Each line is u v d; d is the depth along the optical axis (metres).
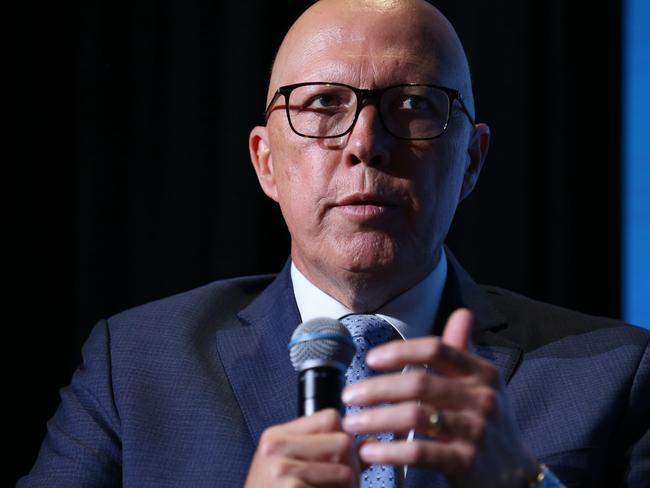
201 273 6.05
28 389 5.92
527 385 3.67
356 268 3.60
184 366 3.86
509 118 6.12
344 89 3.64
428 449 2.69
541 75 6.19
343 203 3.57
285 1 6.21
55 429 3.97
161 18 6.16
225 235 6.01
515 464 2.79
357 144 3.54
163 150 6.10
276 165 3.82
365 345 3.62
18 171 6.02
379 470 3.41
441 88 3.69
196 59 6.14
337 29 3.74
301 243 3.73
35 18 6.09
